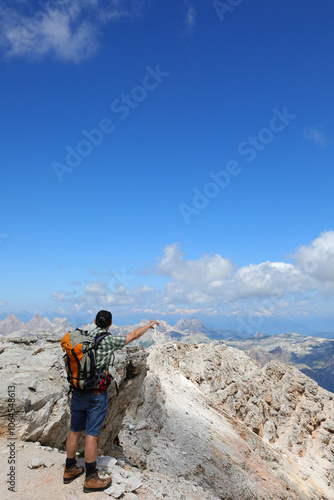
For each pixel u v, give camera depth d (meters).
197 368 51.62
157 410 28.36
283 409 52.75
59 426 8.56
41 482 6.36
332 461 47.25
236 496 23.55
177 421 29.78
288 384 56.53
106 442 13.01
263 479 29.42
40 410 8.13
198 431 30.00
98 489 6.27
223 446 30.23
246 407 48.47
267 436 46.94
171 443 25.03
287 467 39.81
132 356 13.14
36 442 7.90
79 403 6.49
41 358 10.36
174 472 20.84
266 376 56.94
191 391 43.59
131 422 22.70
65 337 6.66
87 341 6.49
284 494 29.23
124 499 6.38
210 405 42.50
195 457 24.91
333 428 51.78
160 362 45.84
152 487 7.91
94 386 6.38
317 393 56.66
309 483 38.75
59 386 9.27
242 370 56.81
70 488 6.30
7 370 9.16
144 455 19.80
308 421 52.03
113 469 7.43
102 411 6.54
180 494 8.66
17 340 12.40
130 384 13.11
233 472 26.42
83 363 6.32
